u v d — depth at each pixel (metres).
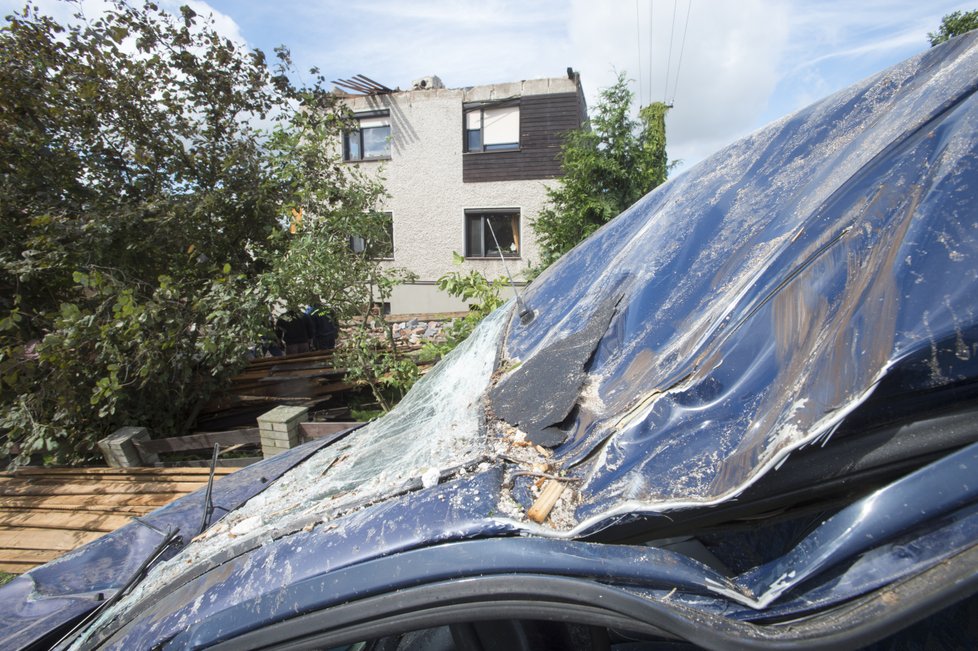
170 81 7.98
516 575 0.95
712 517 0.95
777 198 1.37
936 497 0.78
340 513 1.27
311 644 1.04
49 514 5.04
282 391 7.69
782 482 0.90
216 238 8.21
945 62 1.28
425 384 2.07
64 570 2.20
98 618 1.56
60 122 7.27
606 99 10.25
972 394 0.87
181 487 5.20
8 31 7.02
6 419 5.88
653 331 1.34
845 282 0.98
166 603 1.31
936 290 0.86
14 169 7.20
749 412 0.98
